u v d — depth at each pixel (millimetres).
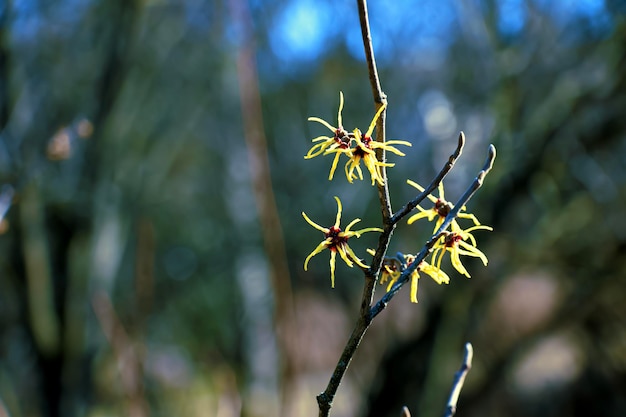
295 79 9703
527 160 5590
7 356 5730
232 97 9664
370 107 9492
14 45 5172
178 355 8555
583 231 5957
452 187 7316
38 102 5562
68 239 5660
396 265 1643
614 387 7363
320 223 8883
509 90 5809
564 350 8289
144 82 7641
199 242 10062
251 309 8117
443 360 6031
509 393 7781
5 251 5465
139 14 5773
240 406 3182
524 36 6016
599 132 5488
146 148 8969
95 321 6117
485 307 6012
